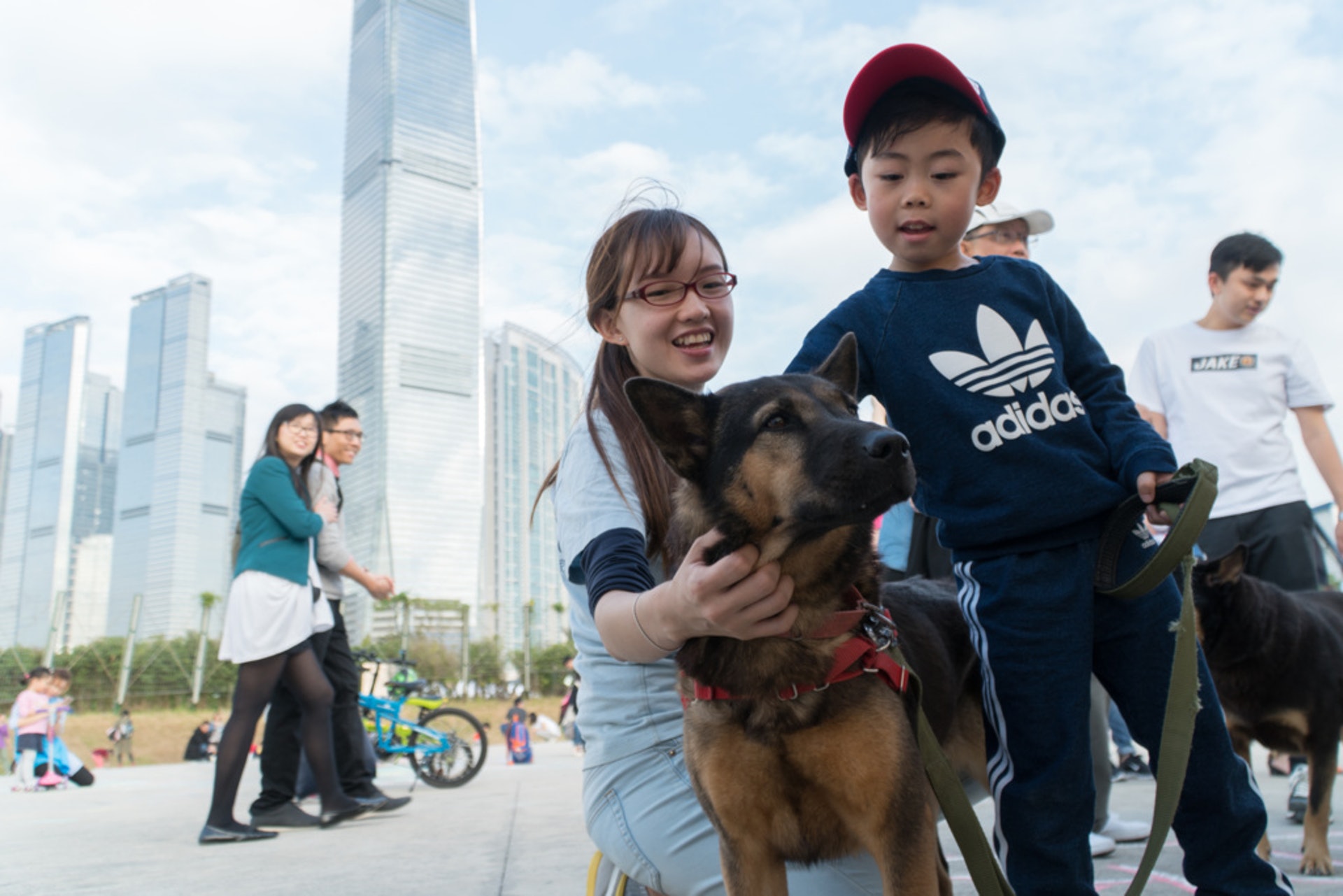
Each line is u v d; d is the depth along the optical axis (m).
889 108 2.80
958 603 3.05
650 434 2.27
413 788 9.97
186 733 32.84
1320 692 3.82
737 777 2.20
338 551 7.02
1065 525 2.54
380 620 51.31
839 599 2.23
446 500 146.62
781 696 2.14
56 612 30.94
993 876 2.11
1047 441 2.61
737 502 2.22
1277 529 5.14
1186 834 2.53
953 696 2.83
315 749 6.20
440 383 157.50
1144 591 2.42
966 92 2.71
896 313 2.81
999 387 2.64
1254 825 2.47
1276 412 5.28
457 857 4.70
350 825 6.32
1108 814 4.38
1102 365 2.86
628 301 2.79
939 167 2.75
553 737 32.00
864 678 2.20
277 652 5.77
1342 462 5.22
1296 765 6.90
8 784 13.80
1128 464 2.56
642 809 2.52
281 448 6.12
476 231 177.50
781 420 2.21
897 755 2.15
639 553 2.25
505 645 68.12
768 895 2.26
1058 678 2.48
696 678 2.22
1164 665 2.51
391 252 165.12
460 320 166.25
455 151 182.88
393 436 147.75
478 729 10.52
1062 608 2.50
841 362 2.56
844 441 2.02
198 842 5.63
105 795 10.89
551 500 2.84
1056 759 2.46
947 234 2.79
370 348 159.50
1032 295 2.79
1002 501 2.57
